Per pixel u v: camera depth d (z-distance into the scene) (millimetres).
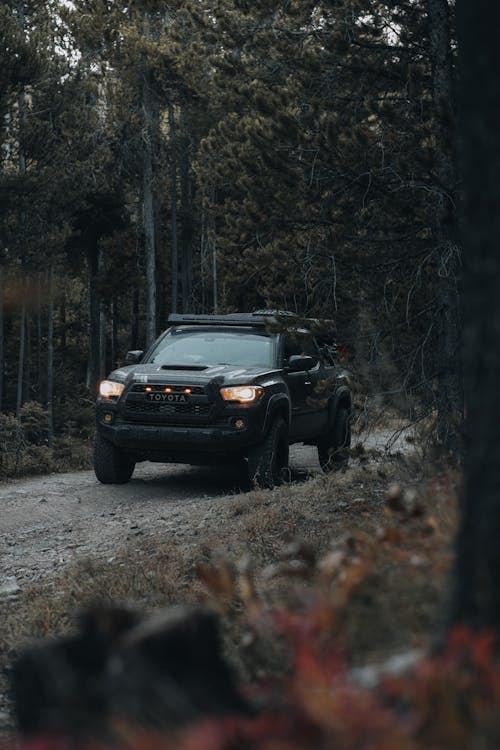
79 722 2707
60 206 28891
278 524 9258
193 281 47688
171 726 2691
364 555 4301
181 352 14047
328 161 10703
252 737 2568
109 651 2949
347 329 11500
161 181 43688
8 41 24797
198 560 8195
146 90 34438
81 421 33094
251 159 11461
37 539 10656
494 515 2889
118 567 8188
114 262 43125
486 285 2928
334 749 2516
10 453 18797
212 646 3115
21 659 2934
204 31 12484
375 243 11266
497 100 2920
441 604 3361
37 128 27078
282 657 3979
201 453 12828
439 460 7332
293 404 13812
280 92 11164
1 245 27156
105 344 50906
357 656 3229
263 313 14469
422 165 10156
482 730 2506
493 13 2914
